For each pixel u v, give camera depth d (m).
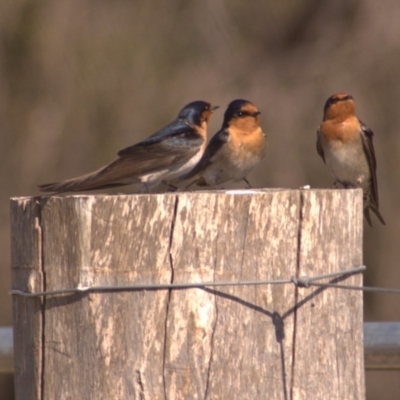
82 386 6.16
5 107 24.17
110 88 24.14
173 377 6.09
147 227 6.07
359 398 6.52
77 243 6.10
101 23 24.30
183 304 6.08
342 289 6.40
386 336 7.36
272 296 6.19
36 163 24.02
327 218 6.31
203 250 6.09
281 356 6.21
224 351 6.12
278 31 26.47
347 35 25.91
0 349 7.55
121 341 6.09
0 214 23.92
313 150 24.42
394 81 24.89
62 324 6.19
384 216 24.17
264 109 24.84
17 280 6.49
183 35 25.05
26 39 24.17
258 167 24.25
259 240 6.16
